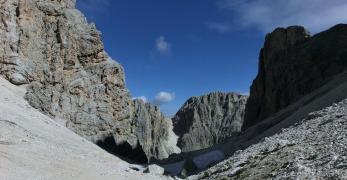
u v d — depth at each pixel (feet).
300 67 397.19
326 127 120.16
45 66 311.88
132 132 386.32
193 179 131.64
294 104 314.35
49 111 291.99
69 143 178.91
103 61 375.25
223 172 120.16
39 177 100.99
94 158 151.33
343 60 371.35
